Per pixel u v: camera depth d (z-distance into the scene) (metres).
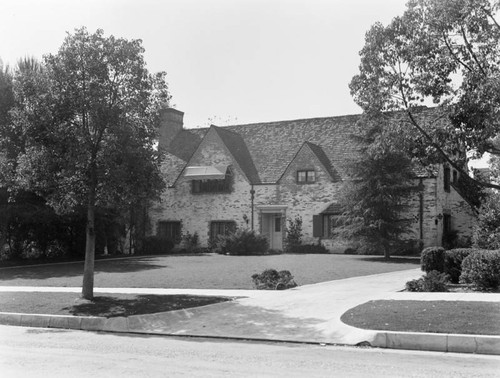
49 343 10.91
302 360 8.88
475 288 15.80
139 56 15.58
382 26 14.68
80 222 31.05
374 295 15.13
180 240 38.78
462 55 14.44
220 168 37.78
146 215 39.09
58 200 16.22
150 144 15.86
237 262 26.58
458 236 33.41
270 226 37.25
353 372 7.84
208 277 20.64
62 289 18.67
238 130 42.66
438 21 14.12
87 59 15.01
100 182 15.54
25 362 8.70
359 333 10.84
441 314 11.55
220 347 10.38
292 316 13.10
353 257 29.33
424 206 31.72
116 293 16.95
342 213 32.25
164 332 12.37
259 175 37.47
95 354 9.50
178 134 44.53
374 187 28.06
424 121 15.08
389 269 22.66
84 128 15.21
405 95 14.84
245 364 8.52
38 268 26.88
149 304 14.94
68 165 14.91
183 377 7.49
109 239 34.31
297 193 35.50
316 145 36.97
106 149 14.96
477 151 14.31
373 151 18.50
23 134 15.30
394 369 8.06
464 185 35.22
